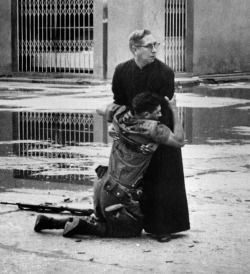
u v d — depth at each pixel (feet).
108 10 105.60
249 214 28.25
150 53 24.54
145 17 104.42
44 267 21.75
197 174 37.22
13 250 23.32
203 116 63.67
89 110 68.23
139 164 24.12
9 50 112.68
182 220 24.68
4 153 44.52
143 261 22.36
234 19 117.39
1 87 96.07
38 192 32.83
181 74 109.09
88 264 22.03
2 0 112.78
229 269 21.71
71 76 108.37
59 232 25.38
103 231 24.77
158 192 24.27
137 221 24.57
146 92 24.25
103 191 24.44
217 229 25.91
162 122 24.62
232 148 46.34
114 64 105.91
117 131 24.27
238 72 118.52
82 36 108.58
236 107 71.26
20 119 61.26
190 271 21.50
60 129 55.83
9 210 28.53
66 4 108.88
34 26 111.45
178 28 109.50
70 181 35.68
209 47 113.50
